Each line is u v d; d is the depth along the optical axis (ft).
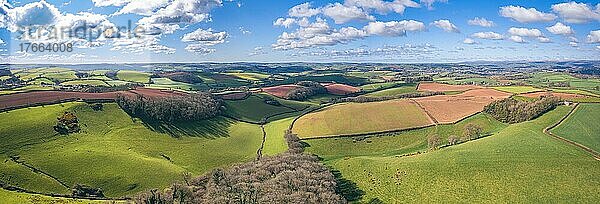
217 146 524.93
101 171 413.59
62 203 351.46
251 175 376.68
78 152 438.81
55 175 397.19
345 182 395.75
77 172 406.62
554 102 563.89
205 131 567.59
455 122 561.43
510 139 440.45
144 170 426.10
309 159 431.84
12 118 470.39
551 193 331.36
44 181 385.50
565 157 381.40
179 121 571.28
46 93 575.79
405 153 478.18
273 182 345.92
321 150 500.74
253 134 574.97
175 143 517.55
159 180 413.59
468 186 356.59
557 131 466.70
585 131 464.24
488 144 432.25
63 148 444.55
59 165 411.75
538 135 448.24
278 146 513.86
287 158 419.74
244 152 512.63
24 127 458.50
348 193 372.99
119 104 558.15
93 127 504.02
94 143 467.52
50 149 437.99
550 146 410.31
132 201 351.05
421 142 516.32
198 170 453.99
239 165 422.82
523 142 426.10
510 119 556.92
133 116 549.13
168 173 427.74
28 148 430.20
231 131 583.17
